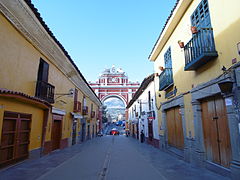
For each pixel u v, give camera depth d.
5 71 6.45
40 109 9.28
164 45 12.06
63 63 11.79
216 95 6.36
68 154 11.07
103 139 26.30
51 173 6.39
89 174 6.35
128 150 13.35
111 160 9.22
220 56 5.84
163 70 11.15
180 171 6.68
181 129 9.52
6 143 6.62
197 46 6.65
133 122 30.09
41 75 9.33
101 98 44.28
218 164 6.25
